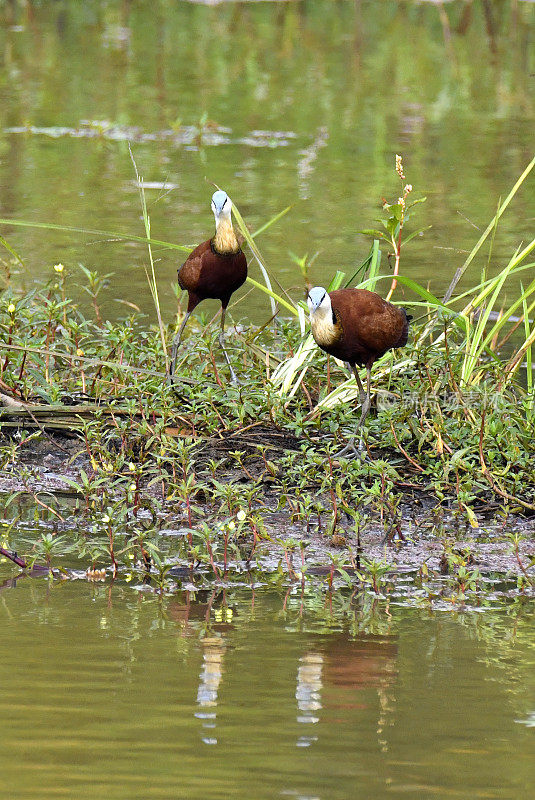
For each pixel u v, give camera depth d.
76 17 45.09
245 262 12.45
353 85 34.12
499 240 19.17
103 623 7.46
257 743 5.70
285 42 41.03
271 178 23.33
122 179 23.09
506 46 40.53
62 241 18.95
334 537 9.38
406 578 8.62
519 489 10.30
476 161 25.12
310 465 10.31
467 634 7.43
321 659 6.91
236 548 9.26
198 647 7.05
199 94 32.38
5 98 31.23
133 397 11.66
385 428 11.22
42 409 11.46
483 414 10.43
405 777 5.38
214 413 11.18
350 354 10.87
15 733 5.74
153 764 5.45
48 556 8.70
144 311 15.59
